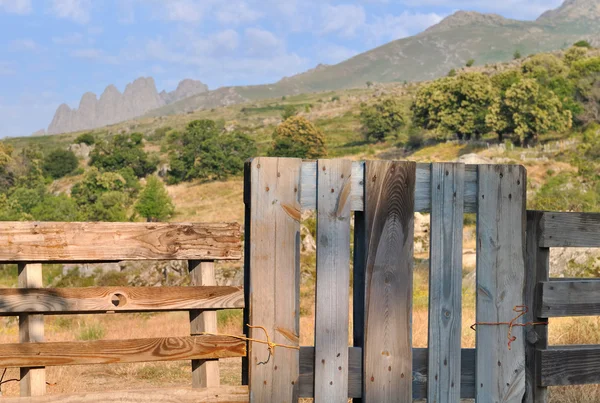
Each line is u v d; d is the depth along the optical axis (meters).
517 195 4.62
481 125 95.31
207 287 4.16
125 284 23.86
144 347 4.06
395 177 4.40
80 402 3.93
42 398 3.87
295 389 4.22
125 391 4.00
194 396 4.10
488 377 4.57
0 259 3.86
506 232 4.61
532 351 4.68
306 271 25.84
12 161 111.75
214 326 4.22
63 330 15.48
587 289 4.70
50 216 71.62
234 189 93.69
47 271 24.52
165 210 72.38
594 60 104.12
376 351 4.36
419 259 30.70
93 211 72.44
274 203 4.21
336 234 4.30
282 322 4.20
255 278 4.18
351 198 4.35
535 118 86.31
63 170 123.88
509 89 88.88
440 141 101.44
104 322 17.77
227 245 4.18
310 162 4.30
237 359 9.55
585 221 4.71
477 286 4.57
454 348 4.52
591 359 4.70
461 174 4.54
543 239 4.63
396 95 175.50
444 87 99.94
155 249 4.08
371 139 120.06
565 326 8.79
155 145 148.62
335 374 4.28
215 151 101.75
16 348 3.87
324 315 4.27
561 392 5.92
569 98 95.81
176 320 17.53
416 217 35.69
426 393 4.52
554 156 74.31
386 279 4.38
